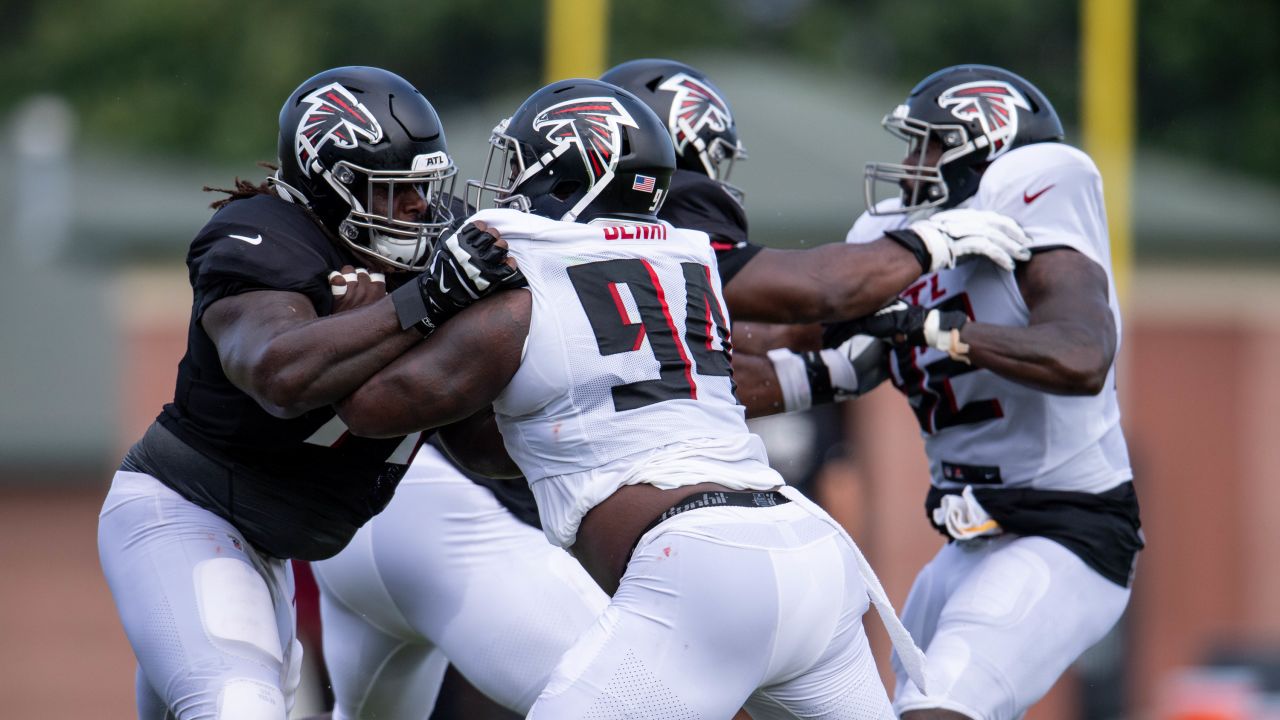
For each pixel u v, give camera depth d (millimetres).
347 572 16672
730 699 12406
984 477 16391
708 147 17141
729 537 12383
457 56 92375
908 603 17266
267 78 91812
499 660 16281
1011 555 16016
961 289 16422
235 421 13977
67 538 53656
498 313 12742
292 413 13102
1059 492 16109
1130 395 50125
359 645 17312
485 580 16281
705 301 13523
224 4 93875
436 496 16422
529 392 12836
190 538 13938
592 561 12953
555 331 12766
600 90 13938
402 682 17641
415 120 14180
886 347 17312
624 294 13016
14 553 53344
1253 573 49938
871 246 15703
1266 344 50156
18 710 52750
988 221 15805
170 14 93250
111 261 56031
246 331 13117
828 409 40125
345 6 92188
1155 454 50156
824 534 13031
